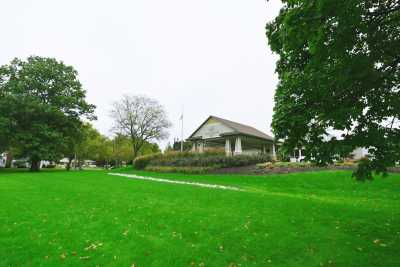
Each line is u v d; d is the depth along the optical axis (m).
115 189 13.74
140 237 6.10
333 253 5.29
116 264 4.74
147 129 52.31
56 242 5.70
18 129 31.28
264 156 28.09
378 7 5.07
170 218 7.72
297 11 4.51
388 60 5.30
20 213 7.97
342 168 19.73
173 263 4.83
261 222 7.39
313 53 4.74
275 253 5.30
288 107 5.88
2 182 16.30
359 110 4.91
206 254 5.23
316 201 10.70
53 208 8.82
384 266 4.68
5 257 4.89
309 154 5.68
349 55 4.89
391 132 5.01
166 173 26.88
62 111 34.53
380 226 7.12
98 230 6.56
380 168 5.16
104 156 59.28
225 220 7.55
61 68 36.34
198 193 12.38
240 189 15.03
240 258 5.07
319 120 5.47
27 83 33.34
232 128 34.00
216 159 26.11
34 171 33.53
